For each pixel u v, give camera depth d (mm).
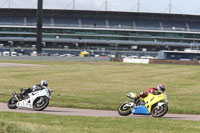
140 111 18844
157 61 119375
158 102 18719
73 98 30875
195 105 28562
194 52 154375
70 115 19312
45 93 20906
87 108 25859
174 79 54844
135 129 14094
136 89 39938
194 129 14602
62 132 12625
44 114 18438
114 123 15695
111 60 137000
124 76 59406
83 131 13047
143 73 67438
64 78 53406
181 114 24375
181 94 35719
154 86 43812
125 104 19438
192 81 51719
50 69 76500
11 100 22094
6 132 12328
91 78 54312
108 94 34656
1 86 39500
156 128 14594
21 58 131375
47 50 198375
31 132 12375
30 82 46094
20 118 15969
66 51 199875
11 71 67500
